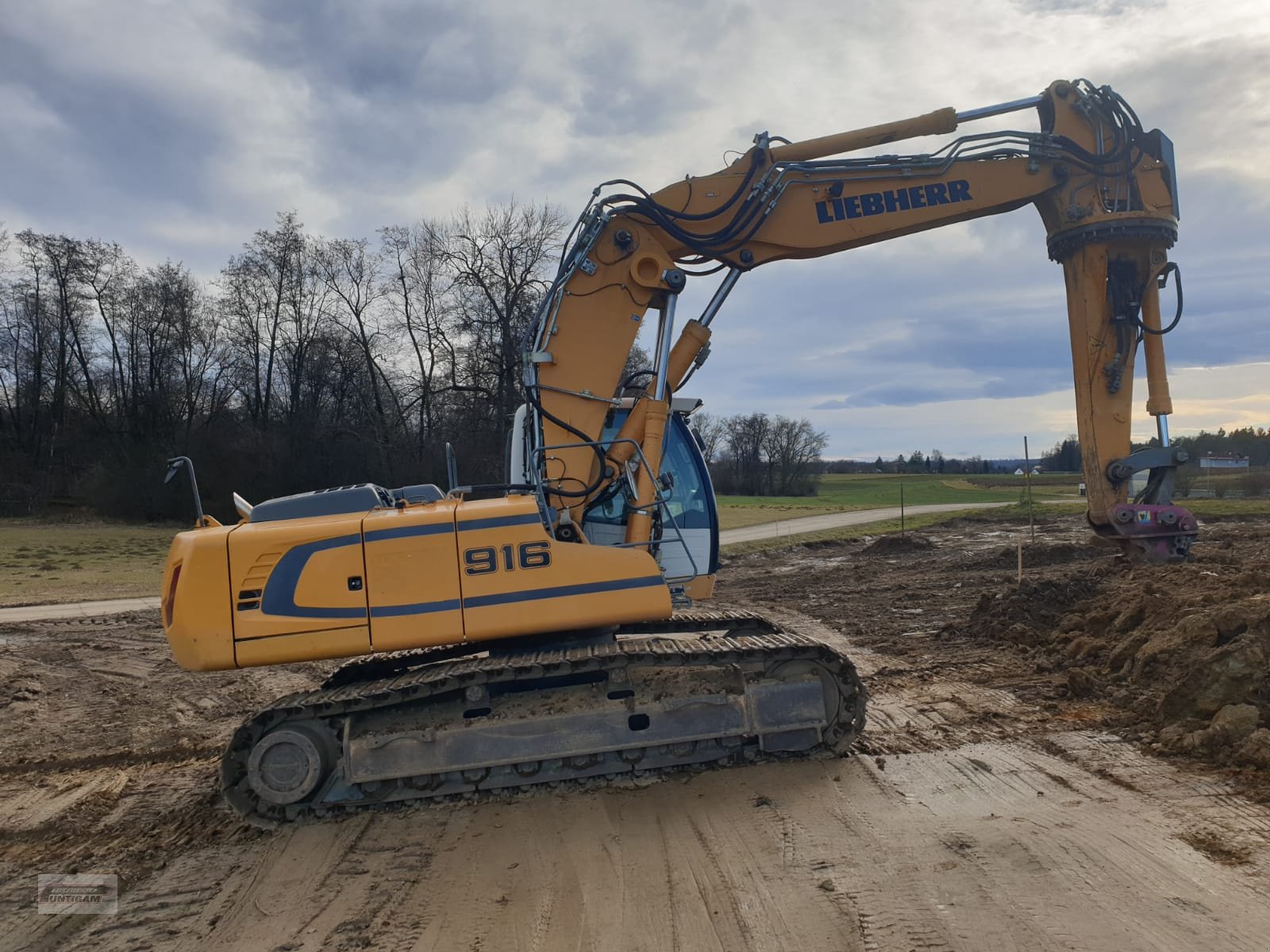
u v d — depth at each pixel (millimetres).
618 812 5270
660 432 6215
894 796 5230
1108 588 10180
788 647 5676
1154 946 3420
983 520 31938
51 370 44938
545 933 3896
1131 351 8586
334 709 5402
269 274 41125
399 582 5398
